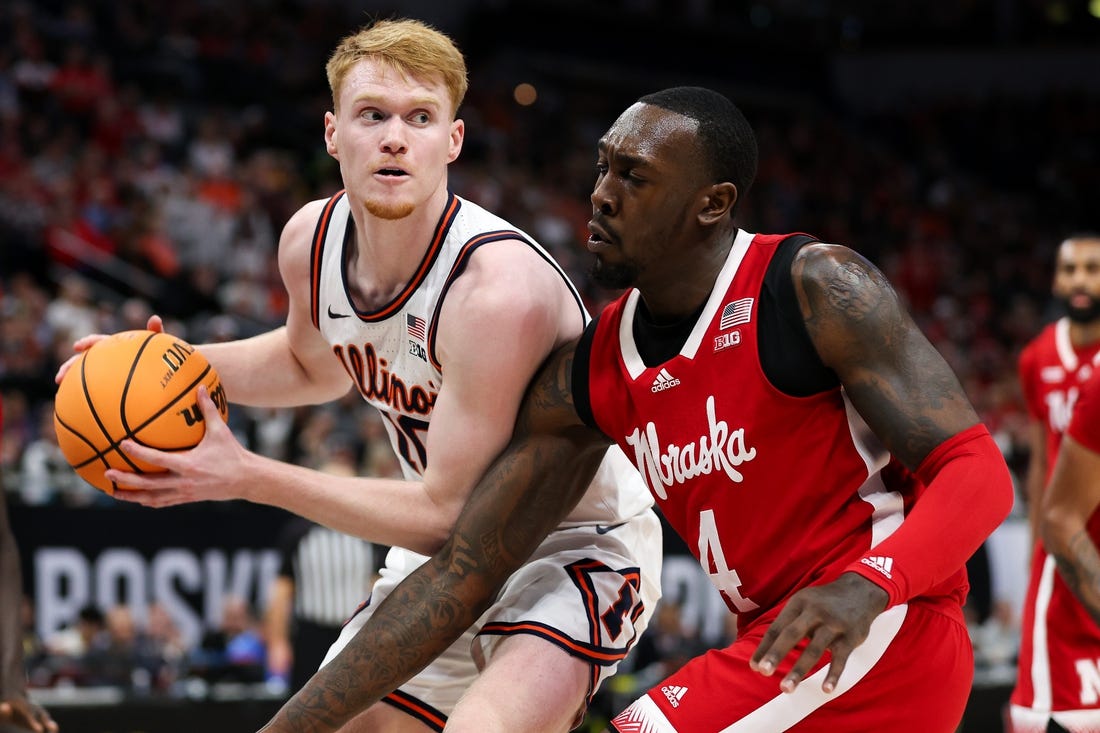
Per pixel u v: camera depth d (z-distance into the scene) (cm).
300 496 490
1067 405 829
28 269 2008
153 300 2055
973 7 4331
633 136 445
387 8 3516
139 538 1223
